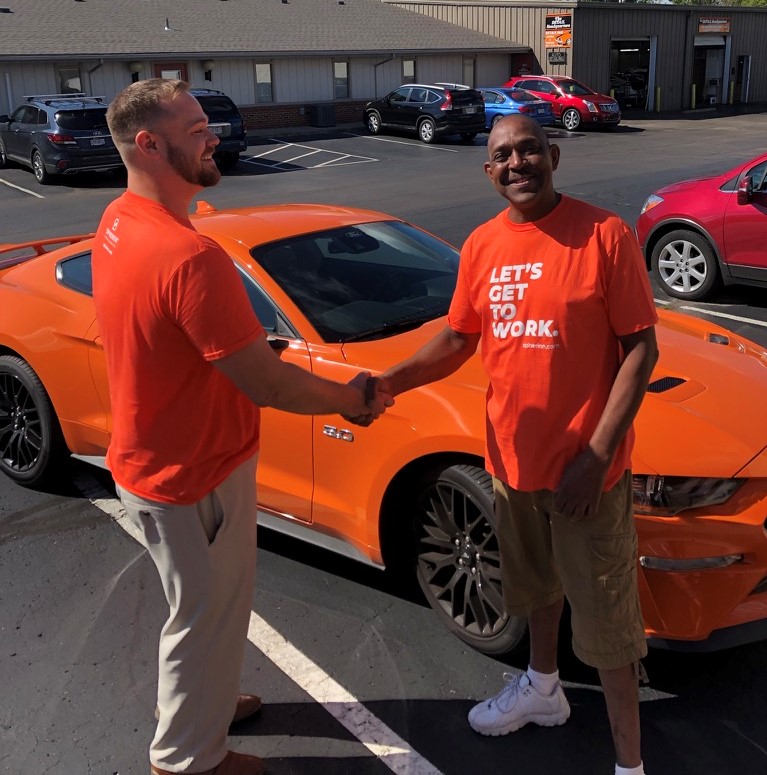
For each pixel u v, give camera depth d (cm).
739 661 295
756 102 3962
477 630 302
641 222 833
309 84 2853
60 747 266
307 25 3042
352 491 318
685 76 3616
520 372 219
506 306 219
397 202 1427
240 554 226
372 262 383
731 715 270
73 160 1759
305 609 334
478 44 3197
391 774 252
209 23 2839
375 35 3077
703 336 372
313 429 324
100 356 386
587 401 215
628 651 225
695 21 3550
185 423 210
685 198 788
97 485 449
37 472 436
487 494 280
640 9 3344
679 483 259
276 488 344
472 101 2417
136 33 2592
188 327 197
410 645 310
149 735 270
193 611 224
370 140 2511
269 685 292
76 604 340
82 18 2641
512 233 218
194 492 214
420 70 3112
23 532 400
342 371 319
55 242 495
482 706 267
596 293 207
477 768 253
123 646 314
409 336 334
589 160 1952
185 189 207
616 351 215
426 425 289
